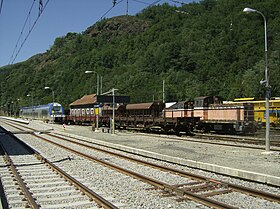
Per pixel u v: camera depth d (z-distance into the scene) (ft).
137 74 272.92
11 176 41.06
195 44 268.82
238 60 257.55
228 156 53.57
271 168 41.19
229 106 108.47
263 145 71.92
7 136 112.57
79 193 31.83
